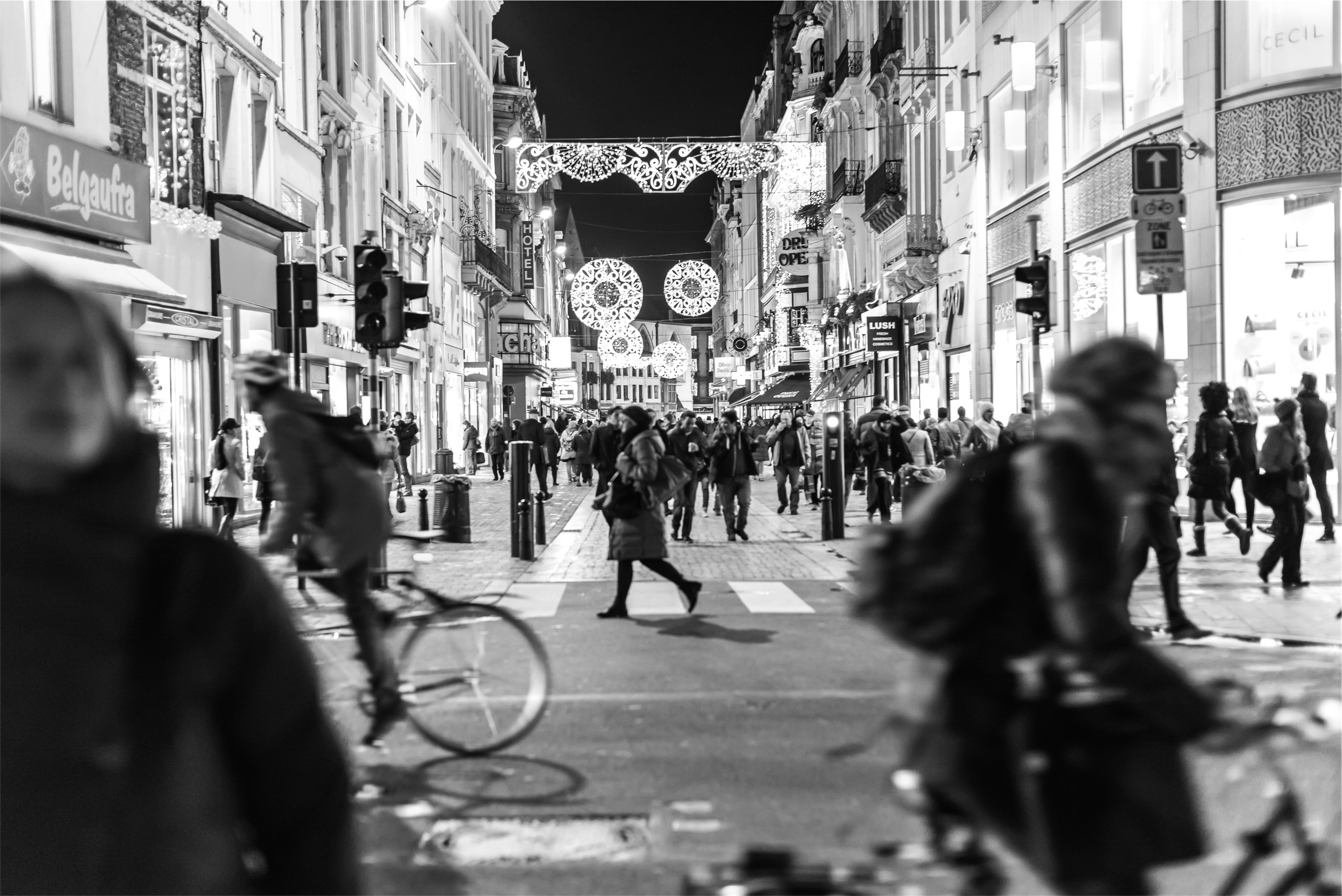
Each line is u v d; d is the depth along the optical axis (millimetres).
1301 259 18844
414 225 43562
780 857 3449
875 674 9258
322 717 2061
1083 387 3363
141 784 1809
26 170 15164
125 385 1907
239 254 24406
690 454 23953
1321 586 12922
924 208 38906
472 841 5559
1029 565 3295
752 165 31516
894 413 26609
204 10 22062
